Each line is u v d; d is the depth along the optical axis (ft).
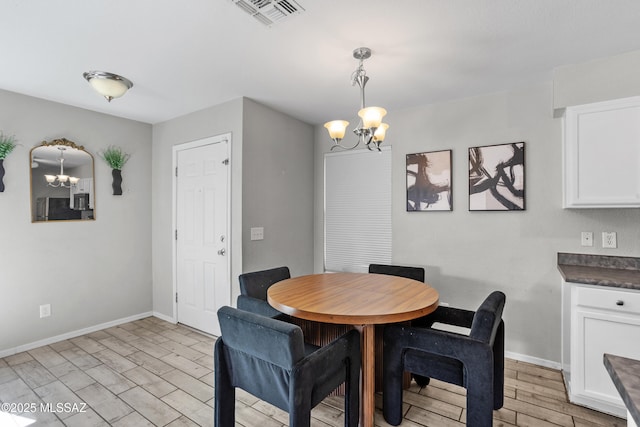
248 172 10.08
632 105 7.03
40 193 9.85
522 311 9.04
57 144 10.20
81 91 9.37
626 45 6.83
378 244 11.63
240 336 5.04
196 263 11.25
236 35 6.48
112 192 11.58
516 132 9.11
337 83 8.84
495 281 9.41
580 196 7.55
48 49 6.98
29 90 9.27
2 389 7.45
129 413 6.59
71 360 8.91
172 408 6.77
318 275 8.80
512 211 9.16
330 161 12.71
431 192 10.38
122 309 11.90
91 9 5.59
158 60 7.52
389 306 5.87
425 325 7.41
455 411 6.74
